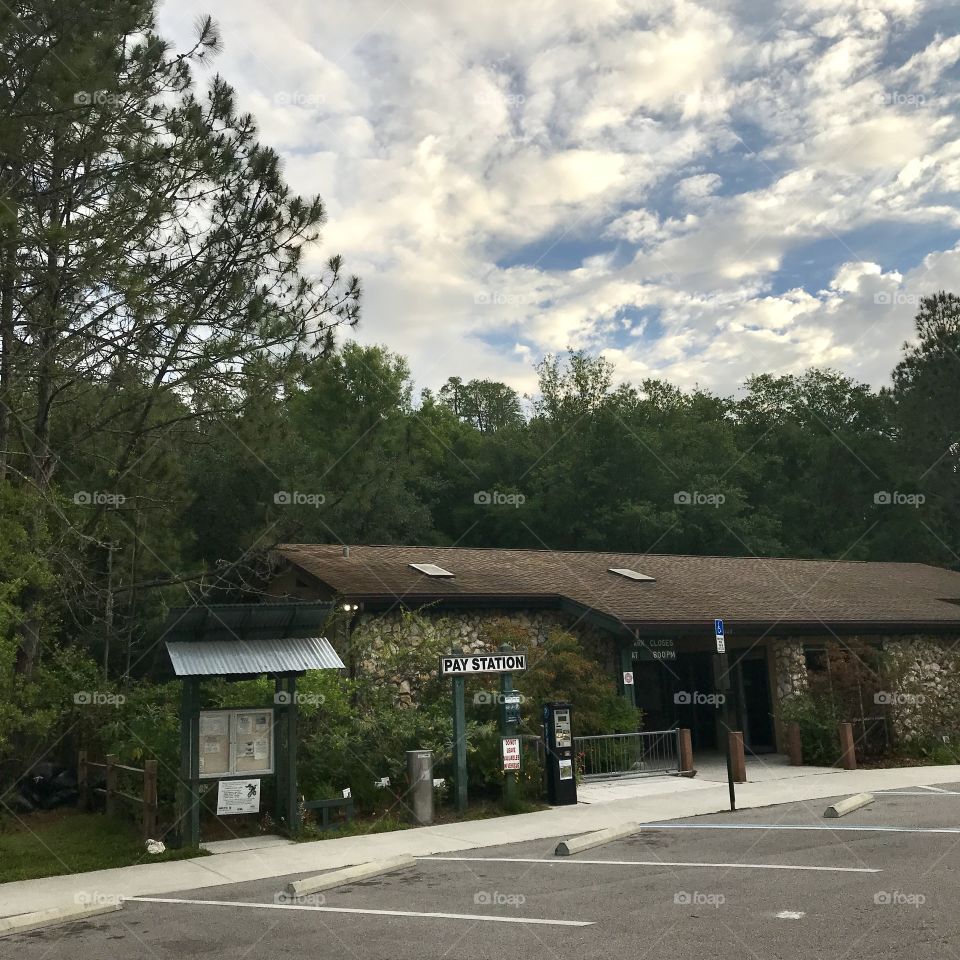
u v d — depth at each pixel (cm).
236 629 1230
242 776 1177
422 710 1534
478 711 1543
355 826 1239
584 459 4472
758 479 4844
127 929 771
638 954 620
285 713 1281
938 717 2016
